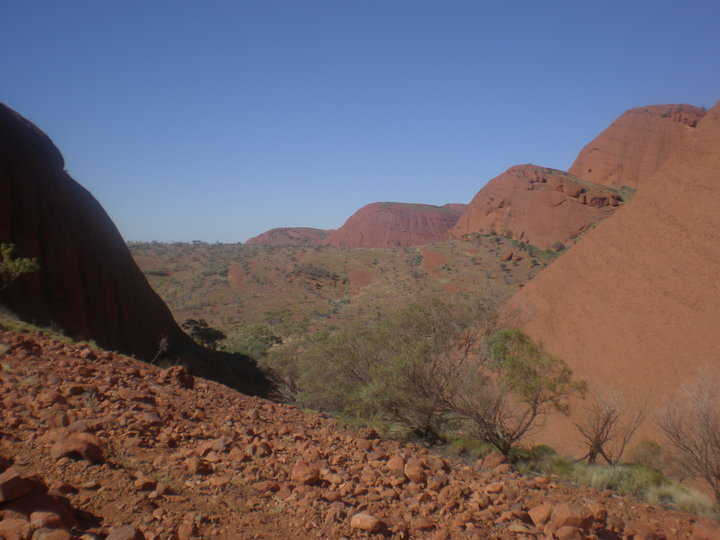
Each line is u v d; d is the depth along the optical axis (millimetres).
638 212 25078
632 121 141375
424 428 11102
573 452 16156
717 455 8953
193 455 4586
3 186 30750
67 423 4543
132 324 39438
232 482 4043
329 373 15562
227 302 93062
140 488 3473
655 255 21938
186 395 8000
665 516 5457
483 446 9836
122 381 7523
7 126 34531
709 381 14234
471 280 96750
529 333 26859
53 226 33969
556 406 10938
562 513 4004
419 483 4953
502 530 3875
